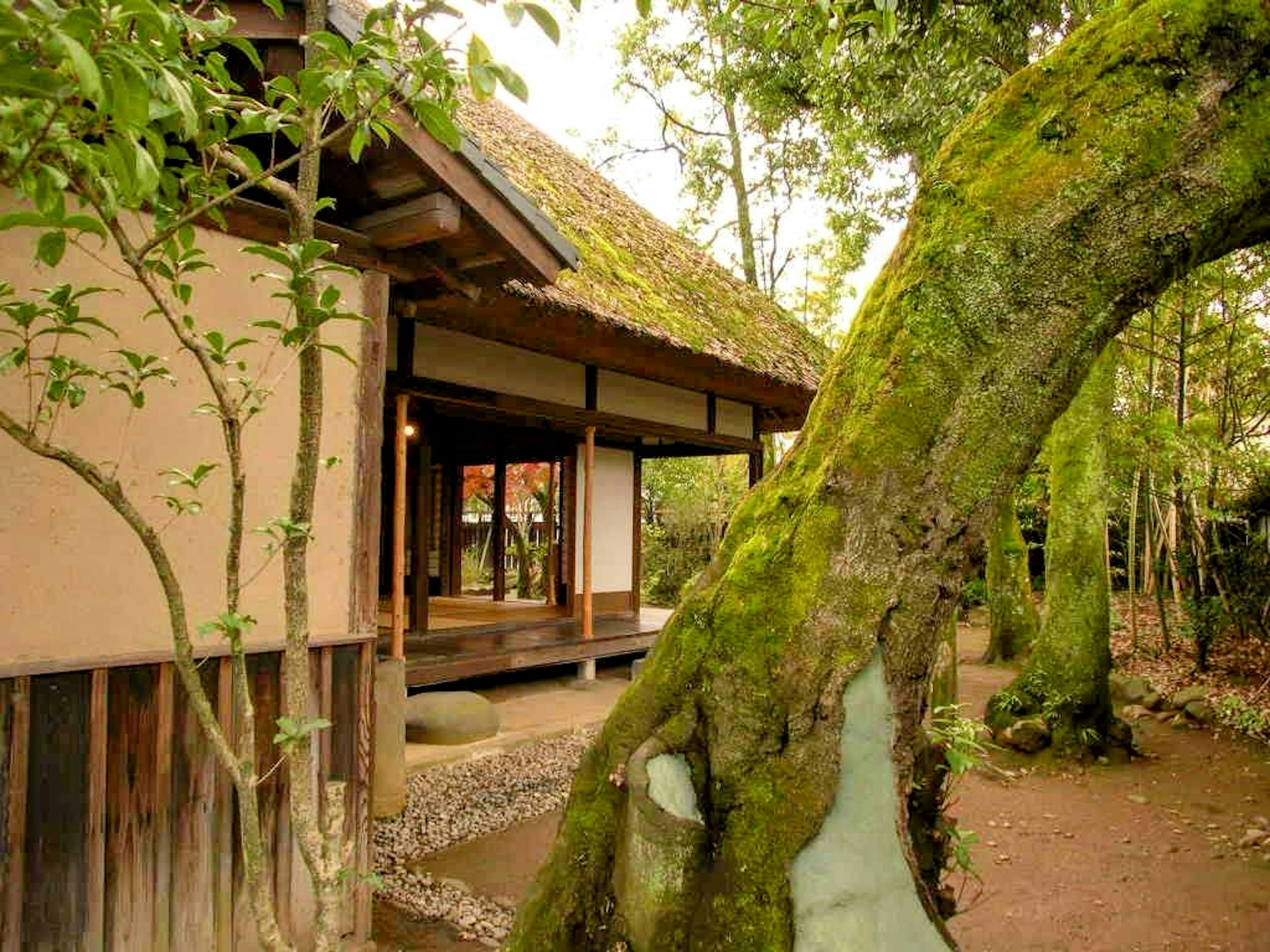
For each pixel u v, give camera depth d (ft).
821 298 63.41
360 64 4.27
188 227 4.43
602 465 30.94
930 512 5.34
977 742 7.61
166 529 8.87
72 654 8.26
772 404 32.32
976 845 13.98
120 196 3.95
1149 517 32.63
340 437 10.46
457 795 16.15
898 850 5.12
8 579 7.92
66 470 8.29
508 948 5.81
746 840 5.04
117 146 3.19
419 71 4.04
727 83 30.53
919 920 5.08
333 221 11.08
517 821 15.03
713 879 5.04
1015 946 10.50
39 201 3.21
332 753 10.04
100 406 8.44
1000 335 5.34
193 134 3.21
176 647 4.04
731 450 32.68
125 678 8.50
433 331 19.85
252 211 9.46
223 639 9.17
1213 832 14.53
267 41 9.17
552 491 32.76
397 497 18.95
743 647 5.43
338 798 4.33
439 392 19.62
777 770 5.16
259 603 9.65
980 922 11.17
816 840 5.00
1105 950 10.39
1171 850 13.70
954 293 5.40
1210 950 10.37
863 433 5.48
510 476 50.16
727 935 4.86
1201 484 24.91
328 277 10.37
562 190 27.37
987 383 5.34
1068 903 11.72
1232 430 28.48
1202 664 26.73
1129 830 14.67
